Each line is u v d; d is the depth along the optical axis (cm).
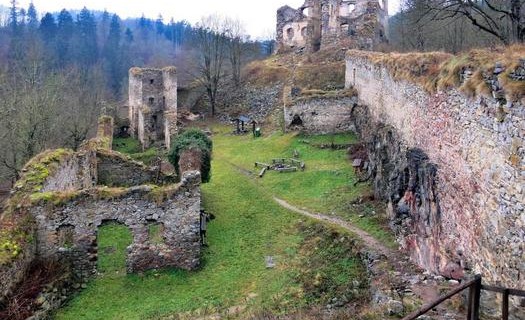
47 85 3500
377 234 1822
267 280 1630
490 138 1118
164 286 1638
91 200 1659
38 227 1616
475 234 1200
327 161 2925
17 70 4759
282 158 3091
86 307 1520
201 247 1884
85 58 8256
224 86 5059
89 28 10038
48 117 3061
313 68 4497
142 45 11025
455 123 1357
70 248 1647
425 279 1351
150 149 3959
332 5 4856
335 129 3478
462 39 2828
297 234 1955
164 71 4206
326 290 1499
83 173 2302
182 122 4541
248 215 2197
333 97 3456
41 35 8700
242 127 4156
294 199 2383
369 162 2548
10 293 1377
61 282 1567
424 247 1512
